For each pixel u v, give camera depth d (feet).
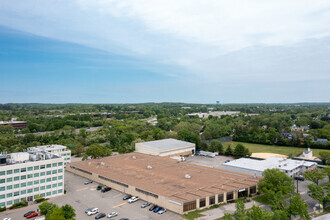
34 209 301.84
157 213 281.33
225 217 224.94
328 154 512.22
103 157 545.44
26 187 321.93
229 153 627.87
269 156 607.78
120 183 360.48
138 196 330.75
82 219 266.98
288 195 328.29
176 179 369.91
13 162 328.29
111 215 270.87
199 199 291.17
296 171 438.40
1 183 302.45
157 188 326.85
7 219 265.75
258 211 221.66
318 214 273.33
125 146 637.71
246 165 449.06
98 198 333.83
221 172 412.77
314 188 290.97
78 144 635.25
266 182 320.29
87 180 418.72
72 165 468.34
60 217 224.94
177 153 599.98
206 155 625.82
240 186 335.26
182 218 266.16
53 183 343.26
